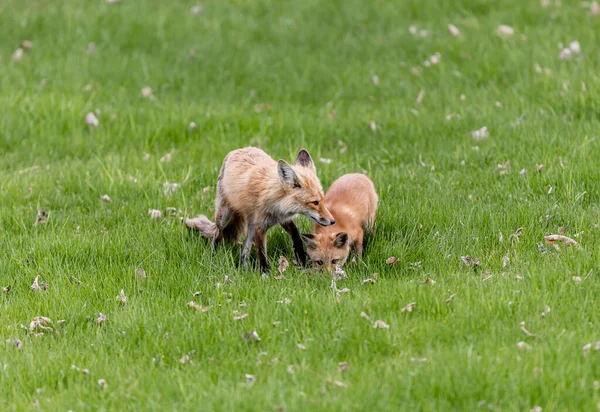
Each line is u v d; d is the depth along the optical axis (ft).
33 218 47.52
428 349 30.45
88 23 82.48
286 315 34.22
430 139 56.80
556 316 32.27
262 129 59.67
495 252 39.50
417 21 82.69
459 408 26.78
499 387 27.30
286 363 30.66
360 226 42.80
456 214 43.55
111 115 62.49
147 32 81.20
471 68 68.64
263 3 89.76
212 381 29.96
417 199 46.21
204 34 81.41
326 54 77.15
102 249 42.45
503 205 45.01
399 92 67.77
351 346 31.60
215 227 43.14
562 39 70.69
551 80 62.39
